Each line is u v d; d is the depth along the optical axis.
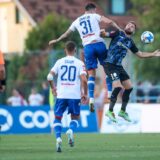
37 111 52.09
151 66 64.62
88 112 52.94
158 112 52.12
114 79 33.12
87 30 33.81
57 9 83.69
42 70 61.09
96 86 60.31
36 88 60.56
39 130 51.91
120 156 29.19
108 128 52.59
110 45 33.22
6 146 36.44
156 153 30.69
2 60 33.91
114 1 86.12
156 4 72.56
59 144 31.72
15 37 85.00
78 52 52.81
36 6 83.06
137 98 58.00
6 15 86.00
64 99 32.03
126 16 85.88
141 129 52.25
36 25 77.00
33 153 31.34
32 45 71.12
